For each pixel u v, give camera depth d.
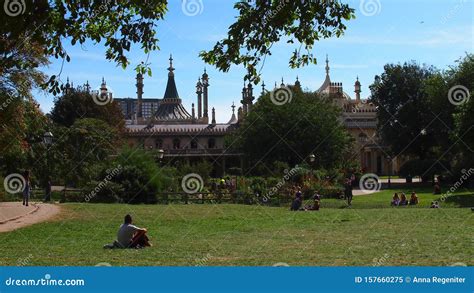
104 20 13.88
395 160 99.44
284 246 16.20
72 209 28.89
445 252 14.17
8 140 31.94
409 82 74.06
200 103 126.06
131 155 38.31
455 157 58.50
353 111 104.81
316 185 45.16
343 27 13.78
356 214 27.12
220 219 25.81
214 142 103.50
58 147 48.12
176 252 15.33
